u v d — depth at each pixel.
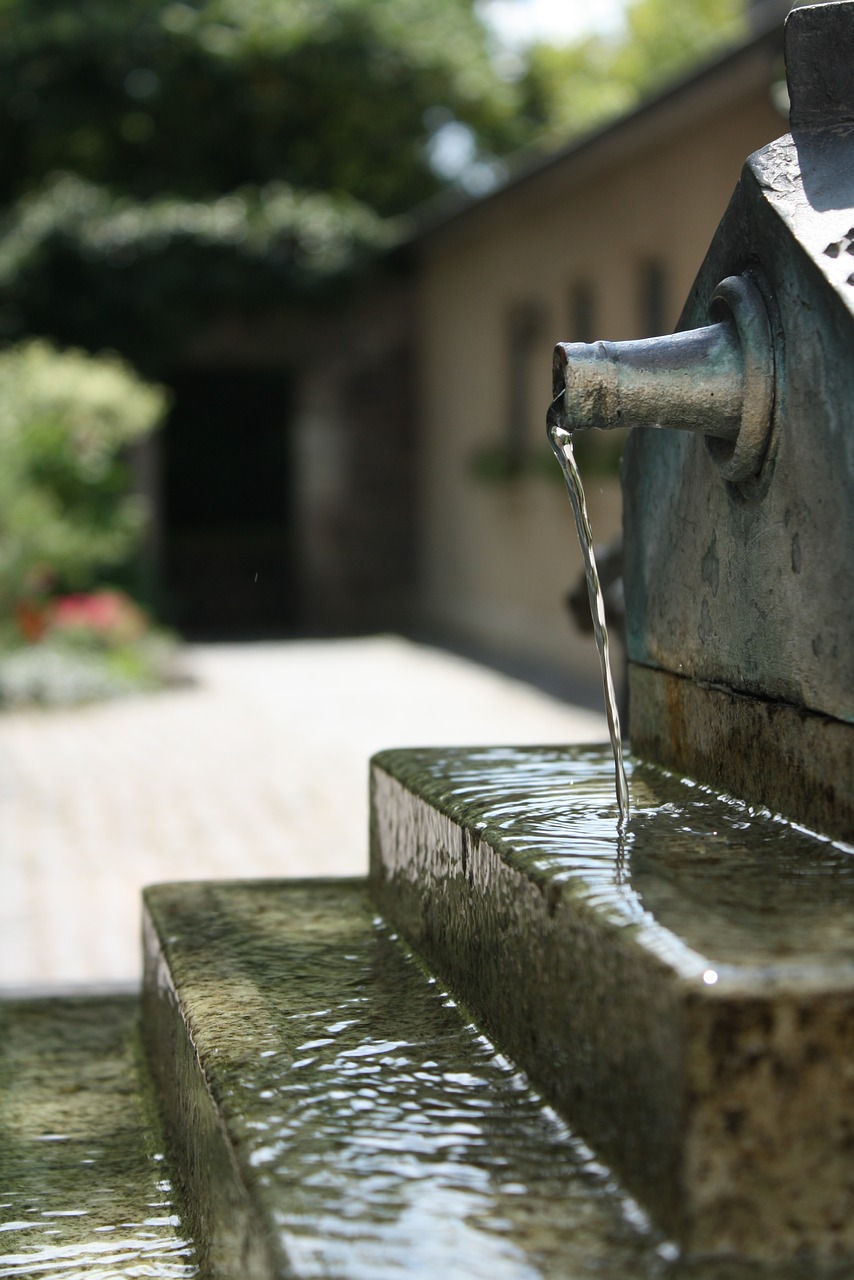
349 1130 1.47
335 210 16.03
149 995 2.54
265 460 18.38
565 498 12.21
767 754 1.83
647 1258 1.20
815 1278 1.18
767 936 1.31
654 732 2.25
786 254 1.70
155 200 16.34
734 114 9.28
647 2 25.67
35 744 9.24
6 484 12.06
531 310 12.98
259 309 15.83
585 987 1.42
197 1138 1.75
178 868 5.99
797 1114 1.20
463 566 15.10
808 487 1.67
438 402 15.78
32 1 19.66
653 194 10.54
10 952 4.79
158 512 16.06
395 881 2.30
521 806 1.93
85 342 15.42
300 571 16.98
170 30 19.75
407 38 20.66
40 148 20.62
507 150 22.34
